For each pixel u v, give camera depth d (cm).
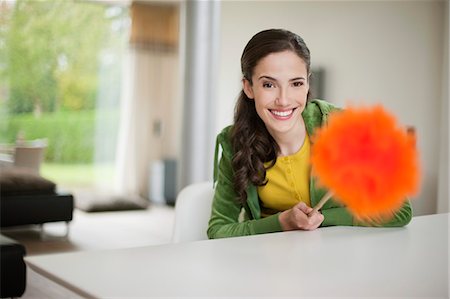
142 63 829
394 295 76
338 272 86
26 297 315
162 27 838
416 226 130
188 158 457
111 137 856
